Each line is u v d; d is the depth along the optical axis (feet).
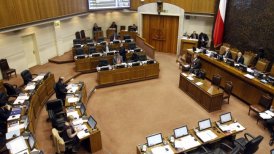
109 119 31.27
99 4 56.54
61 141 21.48
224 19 47.19
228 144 23.70
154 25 57.06
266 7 38.06
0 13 31.58
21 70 43.09
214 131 23.65
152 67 42.60
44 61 48.78
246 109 33.37
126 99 36.42
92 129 24.36
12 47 40.45
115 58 43.68
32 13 37.63
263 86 31.14
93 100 36.14
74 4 49.29
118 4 59.41
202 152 22.04
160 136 22.09
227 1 45.98
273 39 37.76
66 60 49.24
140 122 30.55
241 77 34.60
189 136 22.99
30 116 26.76
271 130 27.48
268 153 24.91
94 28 62.28
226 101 35.60
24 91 31.37
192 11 51.52
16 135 22.66
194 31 54.03
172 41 56.34
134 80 42.29
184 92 38.52
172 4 52.70
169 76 44.83
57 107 28.94
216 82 36.19
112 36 56.03
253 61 40.32
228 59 38.29
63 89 31.94
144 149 21.04
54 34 50.26
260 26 39.75
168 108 33.83
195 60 42.04
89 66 44.93
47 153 24.43
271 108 29.09
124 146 26.09
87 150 25.22
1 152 22.06
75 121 25.44
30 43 45.39
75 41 51.85
